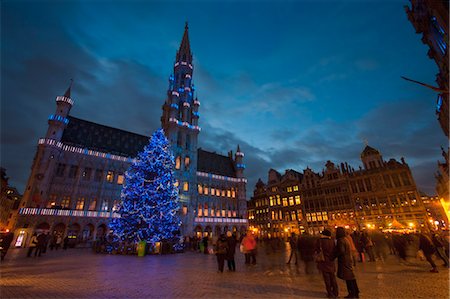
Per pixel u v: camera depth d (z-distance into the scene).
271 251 24.39
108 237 28.91
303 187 63.66
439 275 10.16
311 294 7.45
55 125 42.78
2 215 64.81
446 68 19.44
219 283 9.27
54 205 38.59
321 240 7.48
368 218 51.69
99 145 48.88
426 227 44.56
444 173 41.06
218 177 62.47
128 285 8.95
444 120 24.55
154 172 27.62
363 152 58.09
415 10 21.02
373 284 8.80
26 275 10.59
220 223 56.12
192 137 59.41
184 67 72.25
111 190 44.66
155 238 24.73
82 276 10.62
